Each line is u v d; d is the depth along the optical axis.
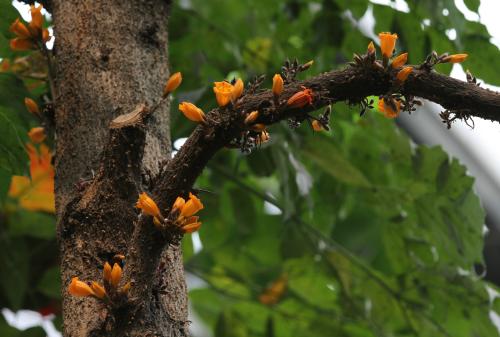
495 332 5.68
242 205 5.84
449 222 5.44
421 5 5.10
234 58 5.86
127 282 2.36
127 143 2.55
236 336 6.61
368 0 5.36
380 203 5.66
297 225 5.82
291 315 6.51
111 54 3.08
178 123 4.89
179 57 5.75
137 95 3.03
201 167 2.45
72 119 2.96
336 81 2.49
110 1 3.18
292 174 5.48
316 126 2.56
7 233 5.92
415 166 5.42
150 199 2.35
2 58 4.36
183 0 6.22
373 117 5.51
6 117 3.98
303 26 5.98
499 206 7.37
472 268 5.50
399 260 5.79
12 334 5.78
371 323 5.89
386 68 2.49
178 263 2.69
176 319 2.57
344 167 5.37
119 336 2.36
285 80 2.56
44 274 5.93
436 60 2.56
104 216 2.60
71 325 2.50
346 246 6.75
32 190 5.75
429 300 5.77
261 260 6.75
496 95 2.51
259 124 2.43
